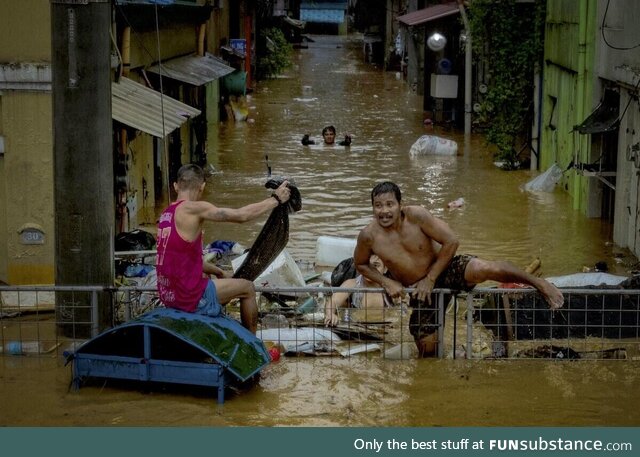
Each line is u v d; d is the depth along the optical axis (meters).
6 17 12.02
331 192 21.19
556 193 21.19
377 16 63.09
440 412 8.36
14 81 12.04
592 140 18.36
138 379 8.54
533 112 24.30
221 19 34.62
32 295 12.28
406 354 9.91
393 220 9.13
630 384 9.03
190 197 8.91
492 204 19.98
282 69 50.56
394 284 9.25
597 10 18.39
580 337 10.81
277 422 8.08
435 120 33.94
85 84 10.04
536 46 23.80
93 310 9.68
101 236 10.25
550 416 8.28
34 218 12.39
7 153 12.28
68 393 8.72
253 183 22.23
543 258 15.70
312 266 14.69
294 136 30.23
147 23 17.89
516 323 10.07
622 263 15.37
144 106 14.91
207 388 8.82
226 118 33.66
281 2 61.16
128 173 16.41
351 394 8.75
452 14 31.84
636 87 15.05
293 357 9.77
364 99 41.19
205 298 8.73
